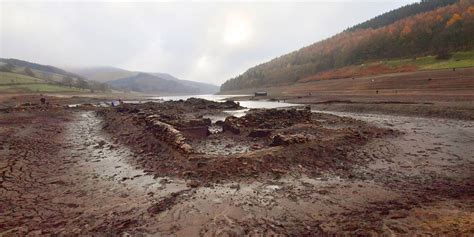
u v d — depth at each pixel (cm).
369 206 713
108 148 1501
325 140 1344
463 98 2944
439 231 553
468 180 875
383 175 960
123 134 1839
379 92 4856
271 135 1572
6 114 3222
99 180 973
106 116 3102
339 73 9931
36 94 7862
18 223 665
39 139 1742
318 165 1068
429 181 884
